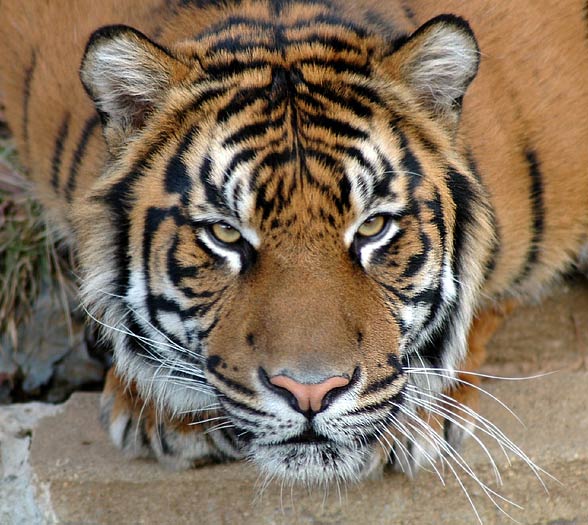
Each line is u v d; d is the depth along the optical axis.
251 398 5.65
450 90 6.27
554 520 7.51
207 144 5.97
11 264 9.72
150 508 7.30
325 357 5.45
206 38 6.37
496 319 7.98
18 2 7.79
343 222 5.75
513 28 7.36
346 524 7.36
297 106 5.95
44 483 7.28
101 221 6.30
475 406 7.47
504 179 7.13
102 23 7.25
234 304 5.84
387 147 5.98
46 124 7.45
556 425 7.63
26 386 9.55
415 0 7.15
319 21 6.48
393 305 6.00
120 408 7.32
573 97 7.59
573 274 9.09
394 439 6.68
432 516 7.40
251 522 7.35
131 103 6.18
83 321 9.64
